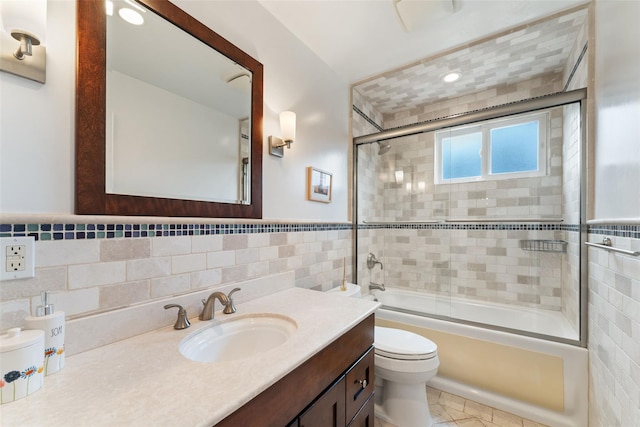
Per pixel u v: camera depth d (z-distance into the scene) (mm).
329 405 899
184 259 1059
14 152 690
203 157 1159
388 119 3021
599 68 1389
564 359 1520
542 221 2186
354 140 2371
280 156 1551
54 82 759
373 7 1486
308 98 1816
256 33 1427
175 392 598
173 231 1025
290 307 1200
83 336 779
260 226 1406
